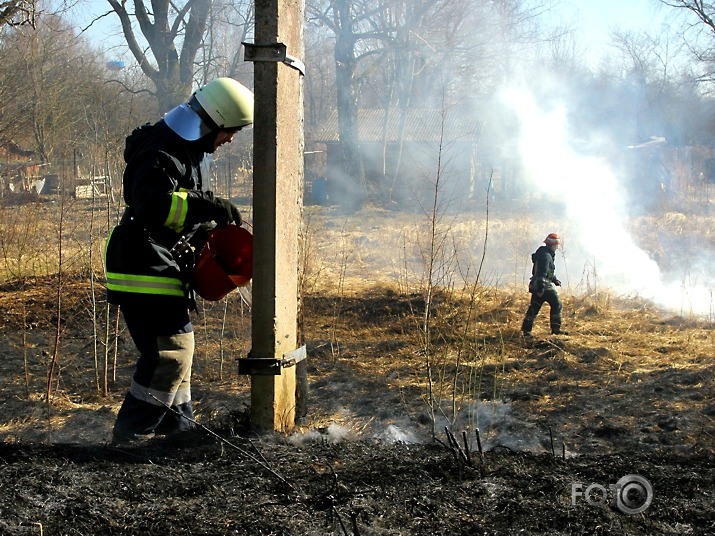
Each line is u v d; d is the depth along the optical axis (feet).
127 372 24.27
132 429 14.74
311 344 28.07
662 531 10.28
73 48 97.09
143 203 13.78
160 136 14.25
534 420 19.11
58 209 49.78
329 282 40.47
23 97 82.33
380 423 18.74
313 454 13.44
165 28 98.84
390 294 35.24
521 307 35.27
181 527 10.06
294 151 14.93
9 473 11.80
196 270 14.89
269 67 14.12
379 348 27.48
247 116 14.58
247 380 23.13
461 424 18.70
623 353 27.27
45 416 19.69
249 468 12.47
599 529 10.09
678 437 17.63
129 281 14.38
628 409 19.92
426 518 10.50
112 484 11.62
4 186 67.21
